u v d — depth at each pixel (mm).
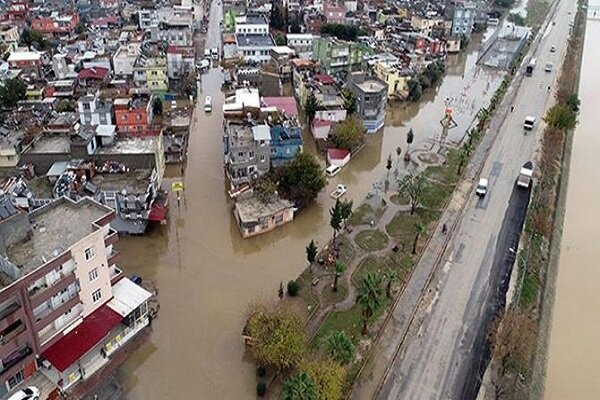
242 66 166250
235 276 80375
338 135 118562
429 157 119250
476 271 81688
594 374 66500
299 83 147250
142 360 65000
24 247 60500
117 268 74625
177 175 108000
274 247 87875
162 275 79875
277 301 74312
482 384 62531
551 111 127938
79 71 154500
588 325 74250
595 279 83688
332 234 90938
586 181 114125
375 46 182750
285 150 104688
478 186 103500
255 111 113438
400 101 153000
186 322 71062
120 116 114688
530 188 106000
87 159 92562
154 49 163875
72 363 59094
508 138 128875
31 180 90938
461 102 154625
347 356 59906
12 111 128750
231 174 99375
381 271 80688
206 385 62000
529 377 63969
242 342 68188
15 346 56062
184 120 133250
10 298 54219
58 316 60219
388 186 106250
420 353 66500
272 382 62062
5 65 153500
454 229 92188
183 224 92438
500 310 73688
